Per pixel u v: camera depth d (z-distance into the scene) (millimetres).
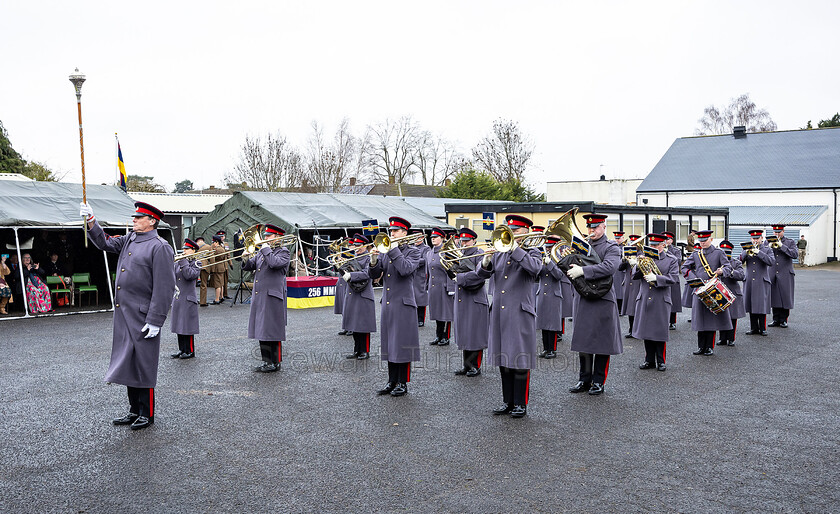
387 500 5309
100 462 6137
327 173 51219
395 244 8469
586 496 5379
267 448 6508
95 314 16531
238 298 20062
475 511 5109
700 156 49594
